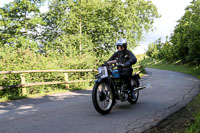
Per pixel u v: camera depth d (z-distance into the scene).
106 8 23.48
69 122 3.97
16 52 9.66
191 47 25.44
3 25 19.41
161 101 6.05
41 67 9.41
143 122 4.00
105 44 23.47
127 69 5.00
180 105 5.46
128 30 23.39
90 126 3.73
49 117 4.34
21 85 7.30
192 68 28.77
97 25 23.19
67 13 20.44
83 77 11.18
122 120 4.12
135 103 5.80
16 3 19.84
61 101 6.27
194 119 4.16
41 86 8.79
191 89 8.50
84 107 5.33
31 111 4.92
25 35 20.80
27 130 3.52
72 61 11.28
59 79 10.09
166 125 3.89
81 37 19.55
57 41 19.98
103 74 4.55
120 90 4.89
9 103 6.01
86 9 20.28
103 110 4.48
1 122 3.98
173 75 18.72
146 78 15.28
